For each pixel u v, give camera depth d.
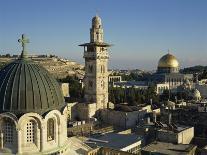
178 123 139.88
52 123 51.03
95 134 114.69
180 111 162.88
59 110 51.59
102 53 180.00
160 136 107.12
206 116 151.50
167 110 165.50
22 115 47.75
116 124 161.50
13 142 48.16
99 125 155.50
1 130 48.31
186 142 110.19
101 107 180.38
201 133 132.62
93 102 179.62
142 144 104.94
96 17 183.75
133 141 101.44
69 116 170.62
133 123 159.62
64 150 53.06
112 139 103.56
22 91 48.94
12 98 48.59
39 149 48.78
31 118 48.31
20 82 49.38
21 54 53.47
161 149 92.25
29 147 48.22
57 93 52.50
